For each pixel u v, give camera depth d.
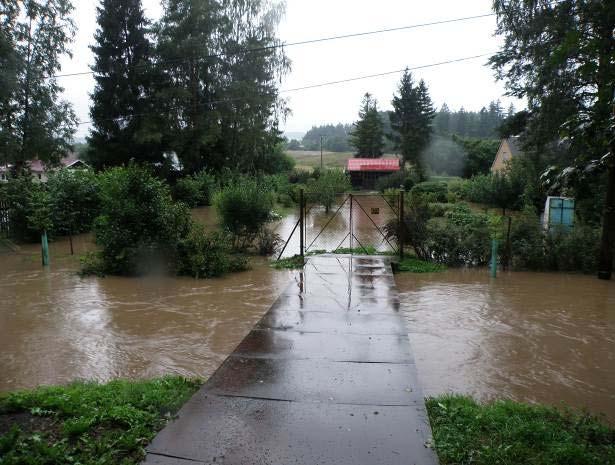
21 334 7.28
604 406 5.02
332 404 4.11
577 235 12.12
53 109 25.88
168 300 9.17
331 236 18.16
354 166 48.97
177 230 11.74
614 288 10.24
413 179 42.34
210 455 3.28
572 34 3.69
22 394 4.24
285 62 33.62
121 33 32.94
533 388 5.45
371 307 7.53
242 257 12.20
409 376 4.77
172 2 32.56
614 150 9.12
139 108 33.00
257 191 14.52
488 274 11.64
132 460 3.20
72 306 8.79
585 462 3.35
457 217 20.95
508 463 3.29
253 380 4.64
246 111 33.06
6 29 23.22
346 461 3.22
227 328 7.54
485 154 52.38
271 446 3.40
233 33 33.16
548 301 9.15
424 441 3.51
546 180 11.99
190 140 32.75
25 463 3.07
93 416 3.77
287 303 7.79
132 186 11.62
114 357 6.38
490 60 17.59
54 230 16.86
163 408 4.07
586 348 6.69
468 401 4.68
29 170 22.53
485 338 7.07
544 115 15.56
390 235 13.53
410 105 52.22
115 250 11.52
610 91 4.18
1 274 11.59
